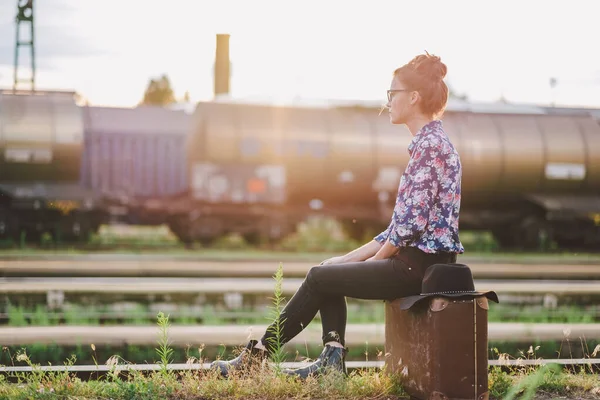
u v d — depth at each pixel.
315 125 23.67
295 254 19.81
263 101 23.88
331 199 23.94
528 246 25.45
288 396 4.31
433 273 4.12
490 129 25.00
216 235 23.19
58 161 22.38
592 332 7.61
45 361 6.92
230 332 7.23
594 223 25.53
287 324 4.56
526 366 5.08
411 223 4.23
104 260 16.28
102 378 4.93
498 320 9.85
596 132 25.48
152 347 7.08
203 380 4.50
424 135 4.34
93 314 9.69
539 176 25.08
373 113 24.47
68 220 22.77
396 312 4.46
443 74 4.48
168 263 15.38
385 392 4.36
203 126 23.23
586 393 4.67
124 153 23.06
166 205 23.06
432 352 4.04
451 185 4.30
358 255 4.63
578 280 15.04
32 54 35.31
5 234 22.34
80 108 23.09
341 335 4.61
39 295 10.73
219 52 32.38
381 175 23.91
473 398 4.03
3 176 22.19
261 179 23.28
